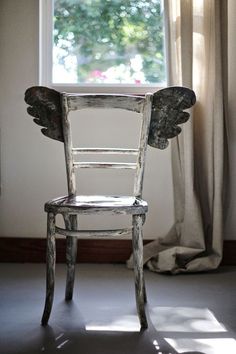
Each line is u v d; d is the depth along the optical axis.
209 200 2.39
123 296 1.85
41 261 2.53
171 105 1.61
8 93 2.56
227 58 2.42
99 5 2.66
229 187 2.51
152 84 2.62
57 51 2.66
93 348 1.31
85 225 2.55
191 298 1.83
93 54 2.66
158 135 1.68
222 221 2.37
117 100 1.64
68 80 2.65
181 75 2.38
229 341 1.37
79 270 2.33
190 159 2.31
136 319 1.57
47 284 1.53
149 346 1.33
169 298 1.83
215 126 2.35
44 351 1.29
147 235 2.55
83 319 1.57
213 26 2.36
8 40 2.56
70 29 2.66
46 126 1.70
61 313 1.63
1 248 2.54
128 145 2.55
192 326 1.50
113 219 2.54
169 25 2.45
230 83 2.53
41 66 2.61
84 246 2.52
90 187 2.55
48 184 2.56
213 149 2.37
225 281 2.10
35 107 1.64
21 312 1.64
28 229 2.56
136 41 2.66
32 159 2.56
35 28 2.57
